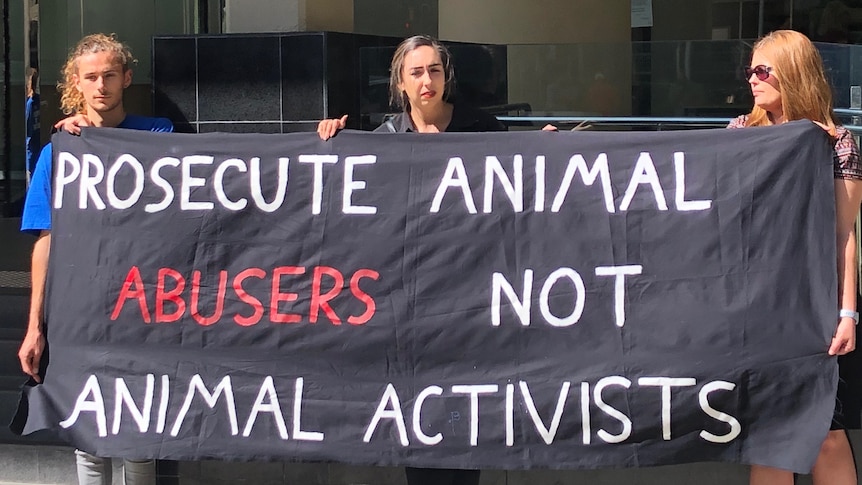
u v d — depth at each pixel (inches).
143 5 294.7
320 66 201.0
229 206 154.3
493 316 148.6
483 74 201.8
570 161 149.2
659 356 145.1
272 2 227.3
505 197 149.9
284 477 185.2
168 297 154.5
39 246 159.9
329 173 153.0
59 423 155.8
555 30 319.3
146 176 156.0
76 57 162.4
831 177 142.3
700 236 145.7
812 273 142.8
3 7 351.6
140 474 163.5
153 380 153.9
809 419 141.9
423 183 151.3
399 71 154.6
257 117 204.8
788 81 143.3
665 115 198.1
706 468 175.2
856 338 152.8
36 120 346.9
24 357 157.1
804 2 338.0
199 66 206.2
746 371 143.4
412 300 150.1
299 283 152.5
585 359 146.7
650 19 336.5
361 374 150.6
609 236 147.5
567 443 147.0
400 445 149.6
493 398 148.1
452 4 299.4
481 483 179.9
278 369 151.9
